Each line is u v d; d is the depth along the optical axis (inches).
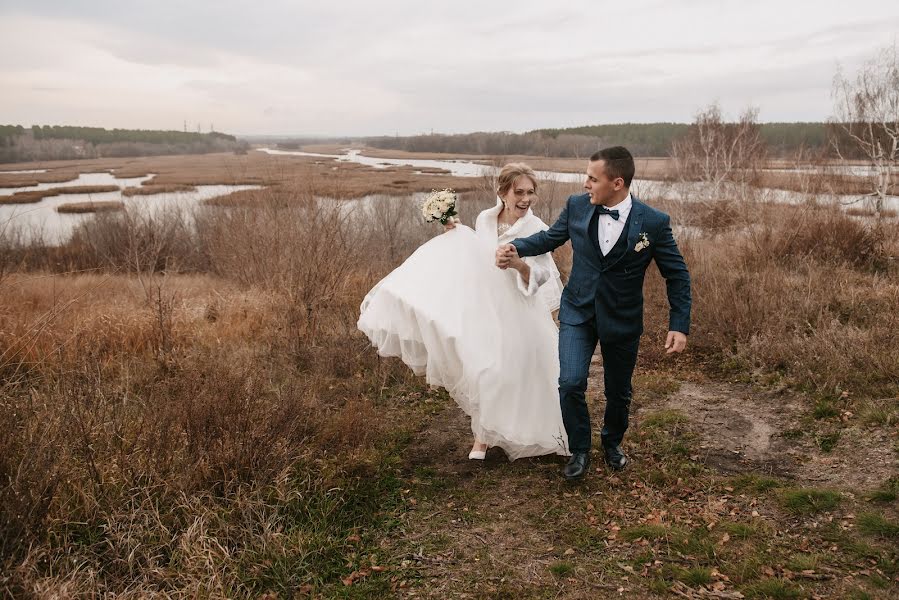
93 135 7121.1
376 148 7106.3
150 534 118.3
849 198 431.5
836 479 141.9
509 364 153.3
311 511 135.9
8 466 122.9
